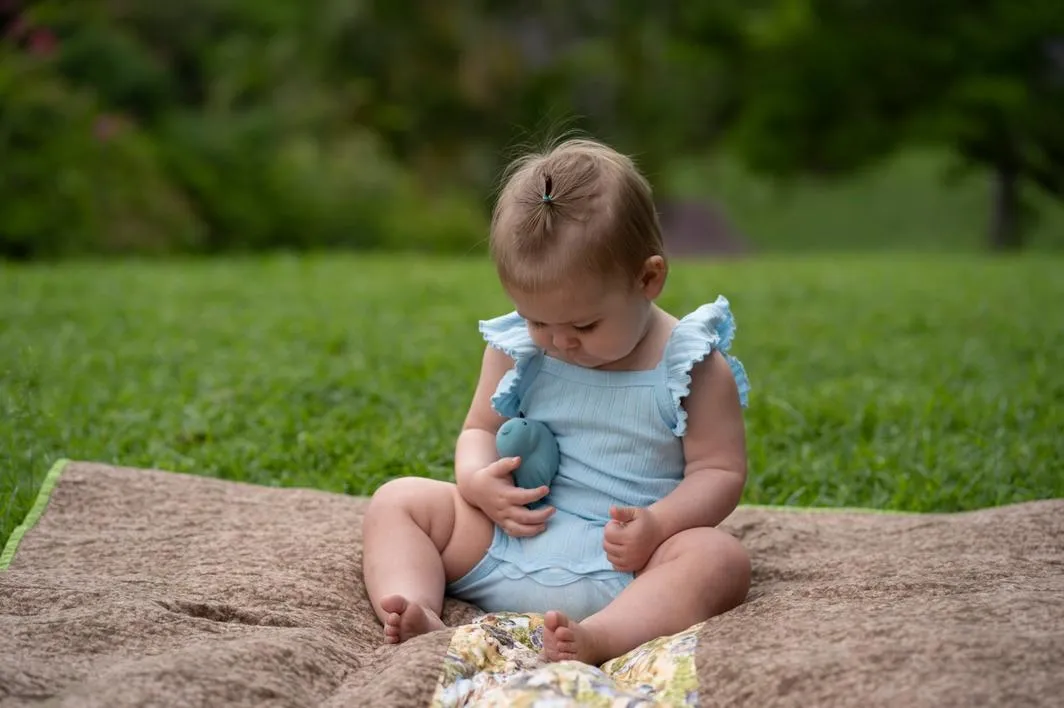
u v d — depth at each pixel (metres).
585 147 3.12
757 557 3.39
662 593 2.75
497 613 2.85
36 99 14.80
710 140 26.08
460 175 21.75
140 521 3.58
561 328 2.93
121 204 14.87
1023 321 7.88
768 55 22.67
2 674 2.29
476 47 22.70
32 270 10.62
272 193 17.11
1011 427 5.05
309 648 2.60
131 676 2.31
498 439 3.11
